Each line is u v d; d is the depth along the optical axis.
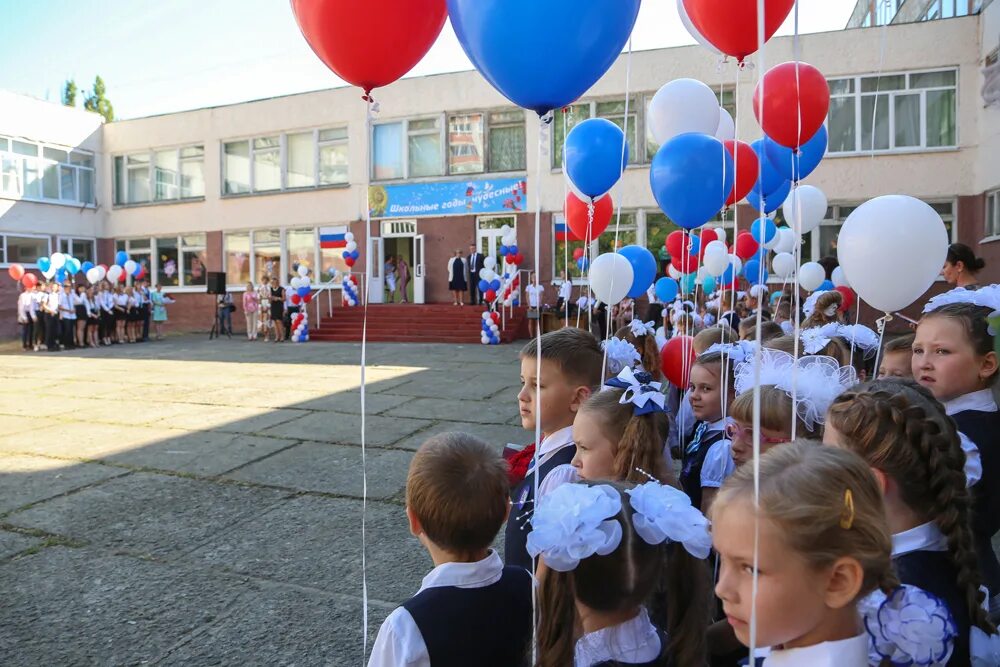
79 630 2.76
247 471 4.98
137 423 6.71
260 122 19.58
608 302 3.39
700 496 2.33
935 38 14.34
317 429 6.34
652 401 1.76
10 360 12.89
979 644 1.23
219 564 3.39
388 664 1.35
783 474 0.99
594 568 1.24
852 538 0.94
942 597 1.24
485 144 17.48
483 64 1.90
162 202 20.86
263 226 19.66
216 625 2.80
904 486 1.28
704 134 3.31
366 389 8.60
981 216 14.11
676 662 1.30
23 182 19.55
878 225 2.17
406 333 16.28
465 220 17.67
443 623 1.38
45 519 4.02
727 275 5.71
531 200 17.02
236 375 10.16
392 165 18.34
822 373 1.89
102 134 21.44
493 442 5.81
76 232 20.88
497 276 15.34
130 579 3.22
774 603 0.97
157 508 4.20
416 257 18.16
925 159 14.57
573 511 1.24
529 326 15.25
